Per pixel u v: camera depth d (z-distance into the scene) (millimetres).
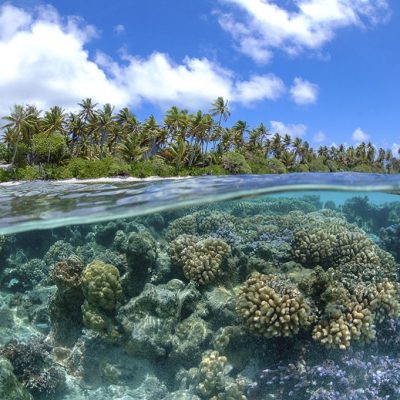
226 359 1931
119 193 3473
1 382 1847
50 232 3670
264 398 1811
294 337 1923
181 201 2904
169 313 2105
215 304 2133
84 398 2049
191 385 1925
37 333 2531
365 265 2281
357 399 1720
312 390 1770
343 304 1938
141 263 2324
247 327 1922
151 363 2092
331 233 2539
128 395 1975
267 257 2453
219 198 3037
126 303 2207
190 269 2297
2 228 2793
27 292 2977
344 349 1852
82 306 2170
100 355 2148
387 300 1995
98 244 3309
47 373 2086
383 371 1819
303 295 1965
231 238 2748
